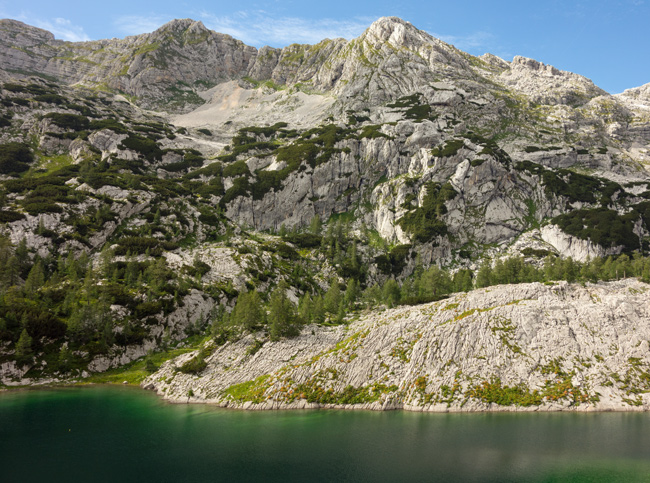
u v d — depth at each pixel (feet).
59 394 343.26
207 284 545.44
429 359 316.40
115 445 239.91
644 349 314.55
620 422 258.57
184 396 336.29
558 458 209.56
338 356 332.60
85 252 547.90
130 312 457.68
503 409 282.77
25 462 217.36
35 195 621.31
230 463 214.28
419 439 237.25
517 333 330.54
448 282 527.81
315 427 261.44
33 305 426.10
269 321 411.54
